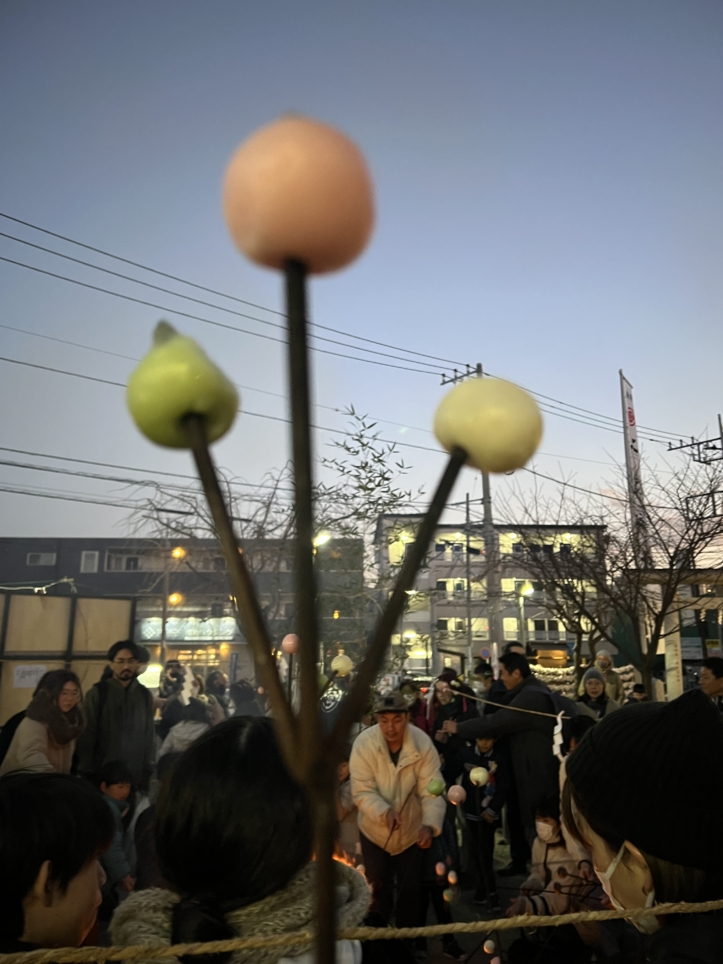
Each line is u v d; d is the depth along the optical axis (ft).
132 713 13.99
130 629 29.84
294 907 3.27
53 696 12.39
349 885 3.78
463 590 62.23
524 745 14.28
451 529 59.67
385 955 3.95
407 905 10.80
